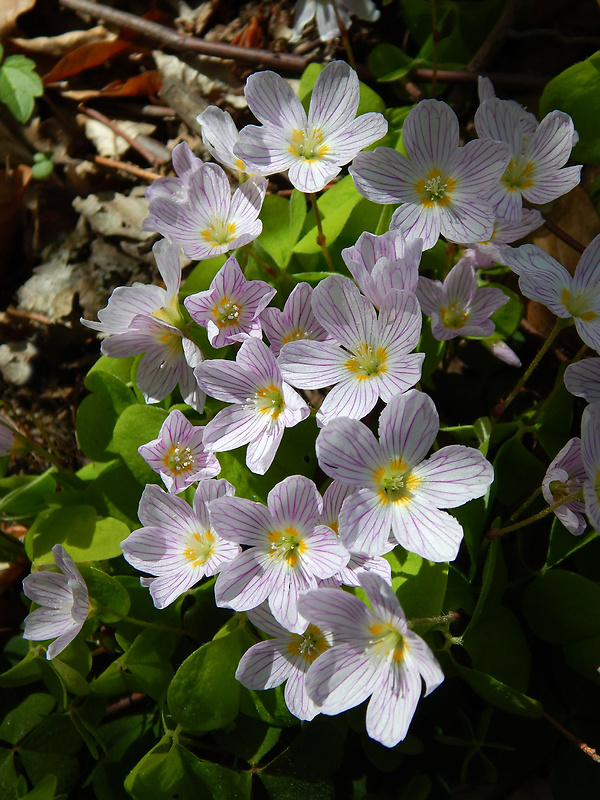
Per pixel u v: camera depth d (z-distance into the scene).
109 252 0.18
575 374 0.11
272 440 0.12
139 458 0.14
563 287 0.12
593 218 0.14
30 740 0.13
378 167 0.12
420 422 0.11
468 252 0.13
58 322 0.17
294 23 0.17
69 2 0.19
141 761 0.12
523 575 0.13
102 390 0.14
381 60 0.16
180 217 0.13
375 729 0.10
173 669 0.13
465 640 0.12
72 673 0.12
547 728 0.13
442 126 0.12
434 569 0.11
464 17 0.17
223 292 0.12
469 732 0.12
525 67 0.17
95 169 0.18
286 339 0.13
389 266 0.11
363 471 0.11
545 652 0.13
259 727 0.13
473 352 0.15
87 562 0.13
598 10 0.17
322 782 0.12
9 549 0.15
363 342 0.12
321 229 0.14
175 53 0.19
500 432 0.13
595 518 0.11
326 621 0.10
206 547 0.12
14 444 0.15
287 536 0.11
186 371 0.13
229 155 0.13
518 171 0.13
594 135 0.15
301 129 0.13
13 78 0.18
